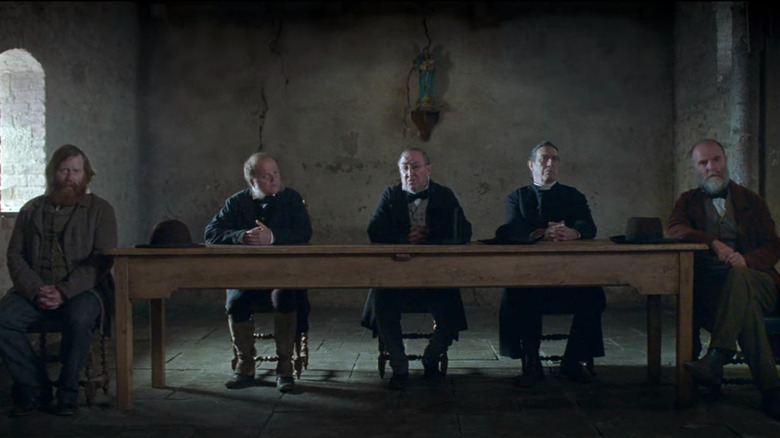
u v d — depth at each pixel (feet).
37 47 19.24
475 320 22.84
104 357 13.53
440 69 25.91
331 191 26.08
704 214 14.39
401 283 12.61
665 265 12.76
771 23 19.51
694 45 23.54
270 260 12.60
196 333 20.72
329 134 26.07
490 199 25.85
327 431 11.61
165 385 14.57
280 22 26.05
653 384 14.51
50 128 19.95
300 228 15.03
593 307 14.53
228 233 14.40
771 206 19.62
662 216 25.72
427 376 14.93
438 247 12.60
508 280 12.64
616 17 25.68
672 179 25.64
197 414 12.60
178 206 26.22
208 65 26.17
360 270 12.61
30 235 13.17
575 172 25.75
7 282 17.49
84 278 12.89
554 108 25.76
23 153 19.66
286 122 26.09
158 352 14.42
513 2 25.80
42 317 13.00
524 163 25.79
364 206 26.05
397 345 14.33
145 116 26.18
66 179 13.41
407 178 15.06
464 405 13.09
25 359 12.69
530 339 14.56
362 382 14.84
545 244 13.21
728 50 21.12
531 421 12.09
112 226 13.62
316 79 26.07
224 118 26.16
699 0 23.03
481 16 25.64
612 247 12.53
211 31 26.16
